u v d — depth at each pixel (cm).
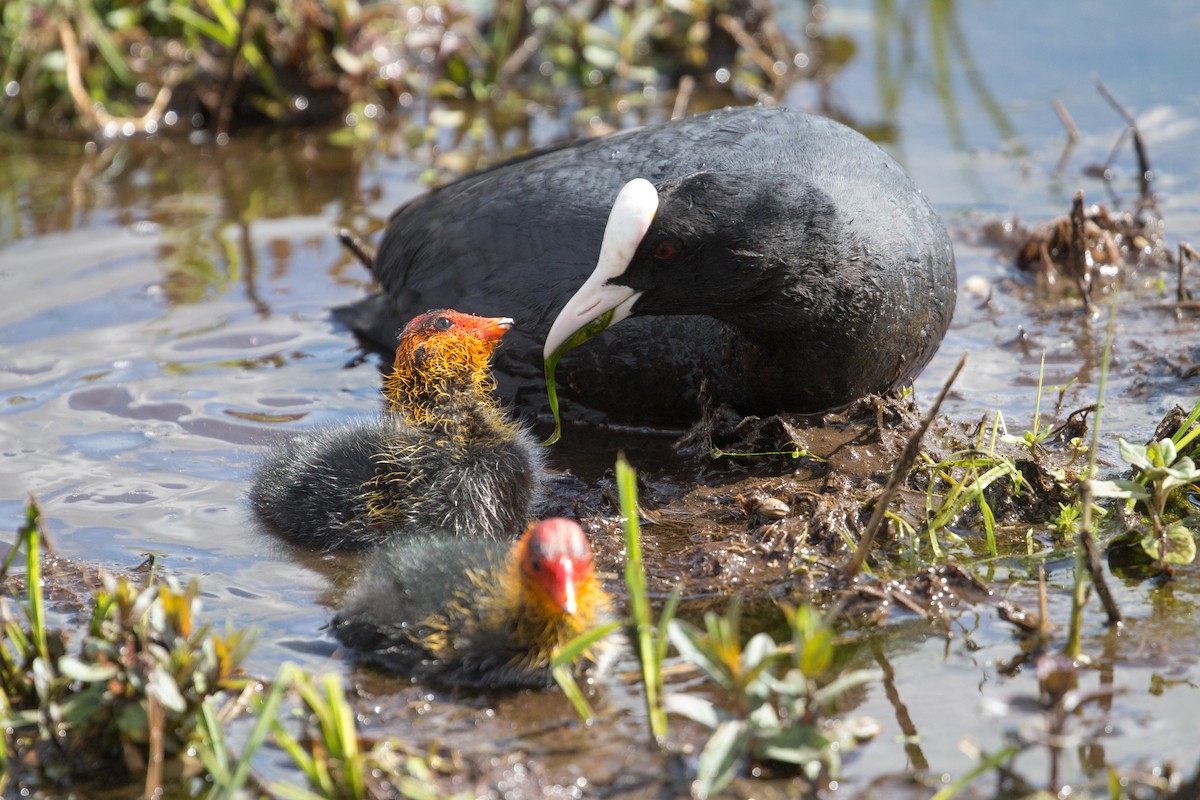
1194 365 1116
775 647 743
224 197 1580
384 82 1834
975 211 1480
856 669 753
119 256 1418
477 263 1100
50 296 1320
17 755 707
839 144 1061
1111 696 711
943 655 761
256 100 1805
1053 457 981
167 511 971
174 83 1786
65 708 680
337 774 655
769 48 1912
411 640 766
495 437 961
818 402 1031
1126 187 1523
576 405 1105
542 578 716
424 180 1614
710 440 1027
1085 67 1861
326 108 1812
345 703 728
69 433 1073
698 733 701
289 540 943
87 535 934
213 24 1808
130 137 1770
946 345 1218
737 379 1038
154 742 670
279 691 650
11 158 1712
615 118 1784
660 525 941
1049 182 1545
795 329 978
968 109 1758
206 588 873
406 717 730
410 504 927
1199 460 923
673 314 962
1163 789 635
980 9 2103
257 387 1155
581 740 701
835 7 2145
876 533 881
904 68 1900
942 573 836
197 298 1321
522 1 1917
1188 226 1427
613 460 1053
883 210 1009
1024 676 736
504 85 1894
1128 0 2097
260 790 671
